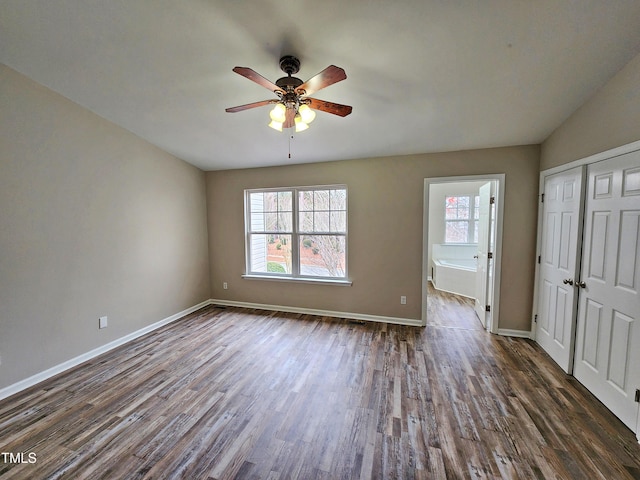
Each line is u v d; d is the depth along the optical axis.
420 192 3.61
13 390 2.31
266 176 4.27
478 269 4.10
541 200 3.10
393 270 3.79
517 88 2.24
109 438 1.84
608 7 1.54
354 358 2.88
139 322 3.46
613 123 2.04
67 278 2.70
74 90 2.51
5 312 2.27
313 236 4.20
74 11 1.72
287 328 3.67
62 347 2.66
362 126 2.94
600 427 1.91
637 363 1.83
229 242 4.57
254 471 1.59
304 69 2.11
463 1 1.53
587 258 2.34
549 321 2.91
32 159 2.41
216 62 2.10
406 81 2.21
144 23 1.78
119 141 3.15
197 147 3.63
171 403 2.19
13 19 1.79
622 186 1.97
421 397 2.24
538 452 1.71
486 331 3.54
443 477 1.54
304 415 2.05
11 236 2.29
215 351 3.05
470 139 3.12
